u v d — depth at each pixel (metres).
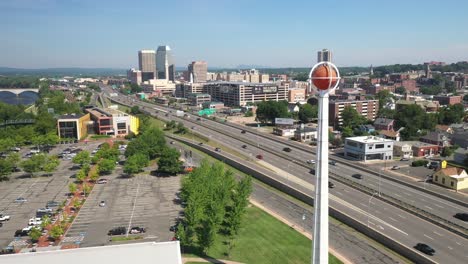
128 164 143.12
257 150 186.62
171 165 144.25
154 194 123.00
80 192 125.56
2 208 111.75
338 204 107.38
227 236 88.81
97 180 138.88
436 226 91.44
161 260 56.28
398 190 119.75
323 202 59.19
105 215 105.25
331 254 79.25
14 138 198.88
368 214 99.56
